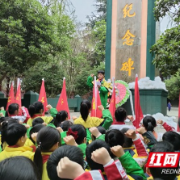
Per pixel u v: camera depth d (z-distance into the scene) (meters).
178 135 2.92
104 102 9.82
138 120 6.46
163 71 7.04
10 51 12.18
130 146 3.17
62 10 17.61
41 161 2.22
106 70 12.66
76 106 19.02
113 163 1.86
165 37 7.05
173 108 30.83
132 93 11.52
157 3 7.63
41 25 12.59
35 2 12.75
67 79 22.03
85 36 24.81
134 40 11.98
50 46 13.09
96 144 2.25
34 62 13.38
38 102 4.93
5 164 1.24
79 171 1.42
